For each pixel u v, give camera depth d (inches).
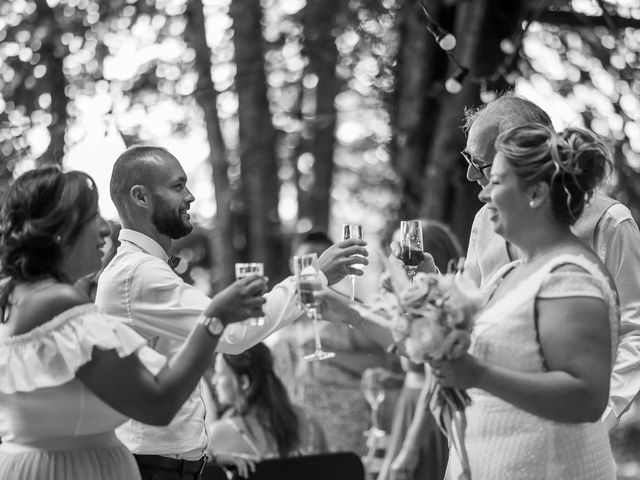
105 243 127.5
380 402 242.8
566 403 108.0
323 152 393.1
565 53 344.2
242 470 181.6
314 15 356.8
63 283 121.6
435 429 194.2
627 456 427.2
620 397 145.6
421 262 148.4
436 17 307.3
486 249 153.7
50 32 326.3
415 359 109.6
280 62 370.0
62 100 328.8
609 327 111.0
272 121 363.3
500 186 115.5
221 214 349.7
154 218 159.9
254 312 120.0
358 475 185.2
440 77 312.2
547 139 114.1
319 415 245.4
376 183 494.6
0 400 123.6
